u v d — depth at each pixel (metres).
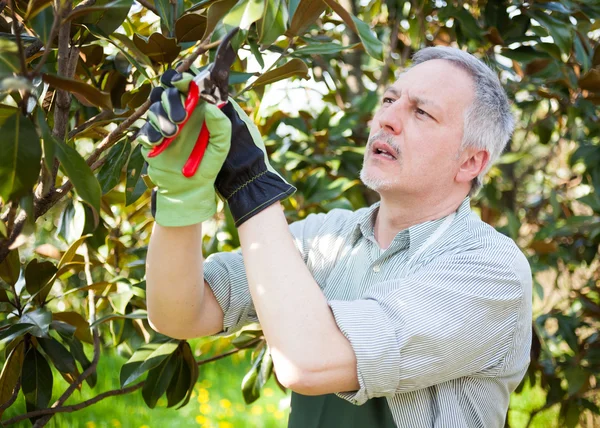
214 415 3.96
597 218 2.54
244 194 1.06
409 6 2.66
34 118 0.95
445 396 1.18
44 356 1.61
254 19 1.06
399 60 2.89
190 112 0.92
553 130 2.80
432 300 1.11
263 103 2.11
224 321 1.33
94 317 1.78
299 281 1.04
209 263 1.35
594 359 2.60
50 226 2.13
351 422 1.21
